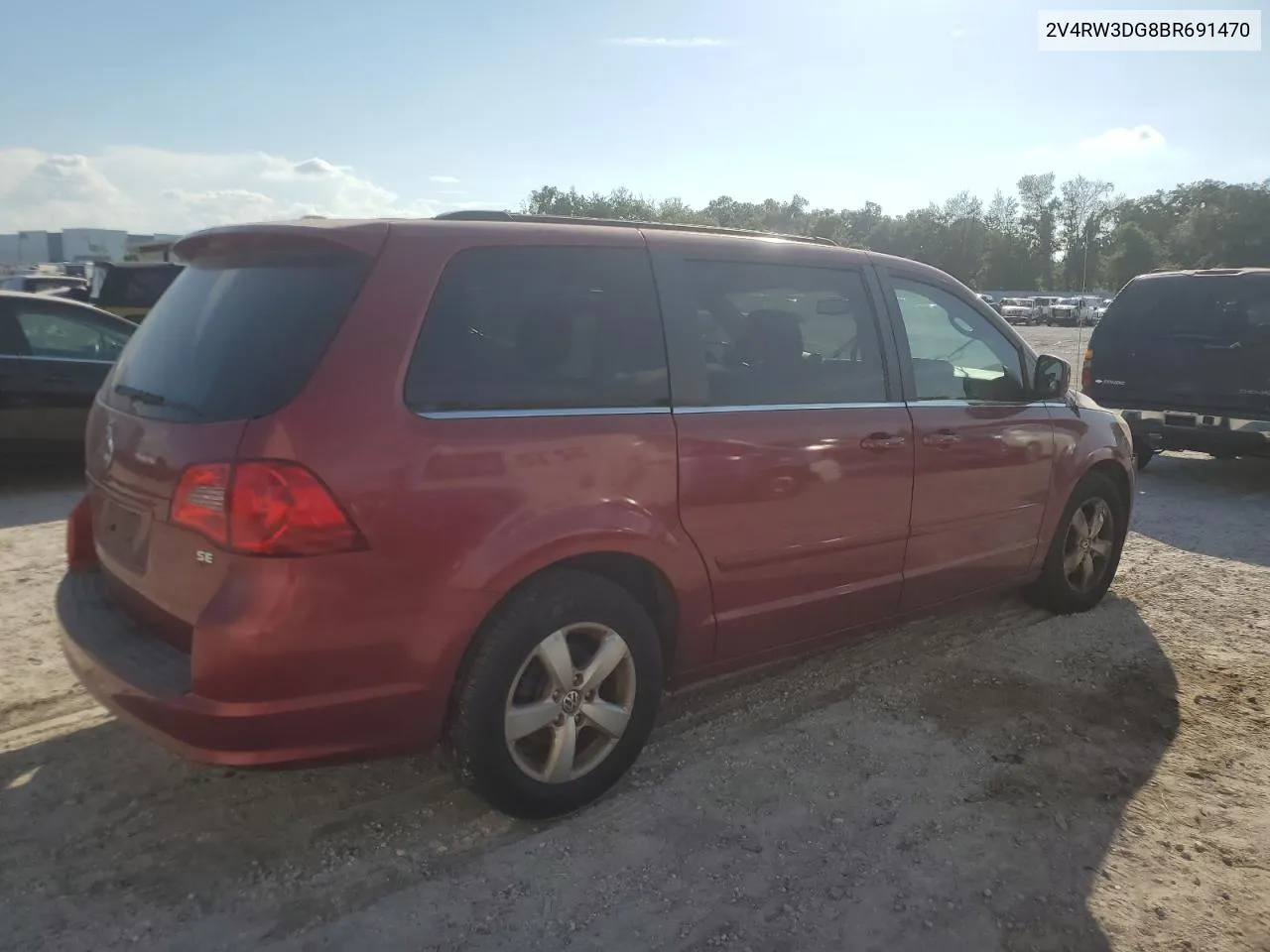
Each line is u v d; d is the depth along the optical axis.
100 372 8.19
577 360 3.11
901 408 4.04
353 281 2.77
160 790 3.25
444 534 2.72
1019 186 109.94
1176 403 8.99
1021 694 4.23
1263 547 6.79
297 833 3.03
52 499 7.53
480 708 2.86
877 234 112.75
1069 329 47.50
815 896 2.81
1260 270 8.66
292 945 2.54
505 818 3.15
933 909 2.77
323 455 2.54
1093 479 5.15
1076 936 2.68
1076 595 5.21
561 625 2.99
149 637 2.86
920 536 4.15
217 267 3.18
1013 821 3.23
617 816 3.19
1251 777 3.56
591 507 3.00
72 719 3.74
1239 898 2.86
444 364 2.82
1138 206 111.44
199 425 2.63
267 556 2.48
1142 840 3.14
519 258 3.07
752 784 3.41
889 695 4.19
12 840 2.95
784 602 3.67
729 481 3.38
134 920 2.62
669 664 3.46
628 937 2.61
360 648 2.63
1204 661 4.64
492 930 2.62
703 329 3.45
